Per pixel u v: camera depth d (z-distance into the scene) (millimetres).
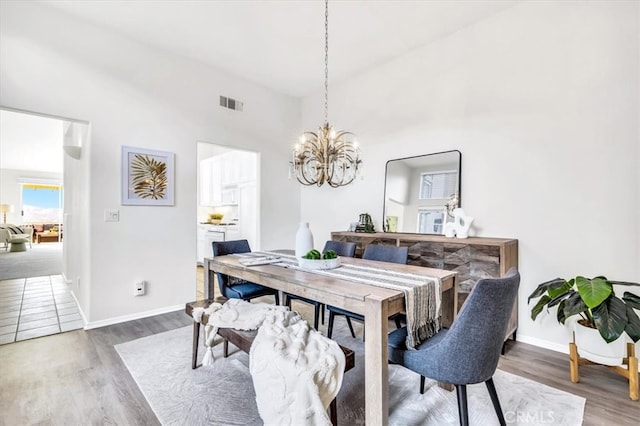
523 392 1883
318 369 1343
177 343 2572
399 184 3561
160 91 3355
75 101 2809
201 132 3703
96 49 2928
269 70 3918
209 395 1849
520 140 2684
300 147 2457
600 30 2295
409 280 1772
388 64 3695
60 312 3342
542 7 2559
